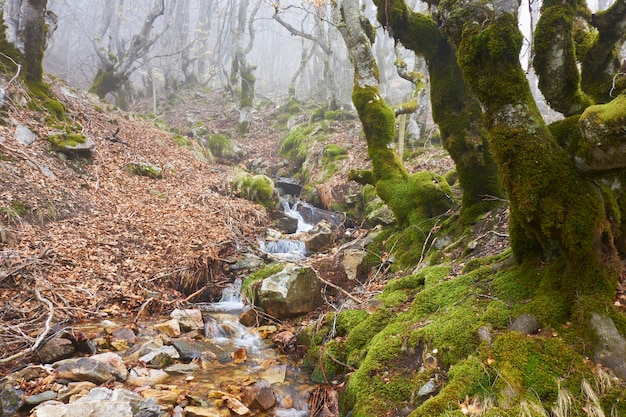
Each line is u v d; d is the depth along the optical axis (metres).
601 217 3.31
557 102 4.12
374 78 8.02
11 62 11.52
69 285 6.57
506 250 4.74
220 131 22.14
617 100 2.88
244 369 5.05
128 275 7.43
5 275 6.05
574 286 3.31
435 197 7.30
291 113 23.02
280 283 6.60
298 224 12.01
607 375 2.81
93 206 9.24
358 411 3.58
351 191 12.37
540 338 3.15
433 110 6.78
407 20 6.65
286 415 4.15
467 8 4.00
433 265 6.05
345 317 5.25
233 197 12.20
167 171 12.94
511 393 2.83
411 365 3.80
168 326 5.96
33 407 3.74
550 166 3.39
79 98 14.59
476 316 3.71
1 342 4.88
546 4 3.95
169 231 9.18
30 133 10.10
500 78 3.63
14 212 7.44
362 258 7.54
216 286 8.04
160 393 4.18
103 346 5.27
